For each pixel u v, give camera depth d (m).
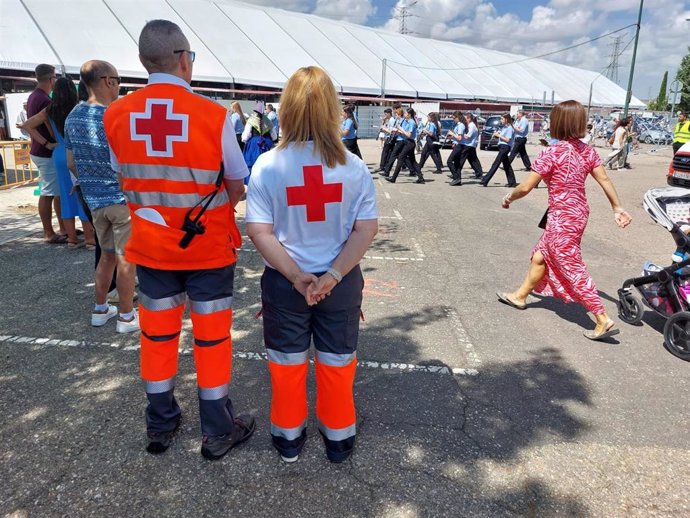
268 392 3.30
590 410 3.24
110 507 2.35
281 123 2.28
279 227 2.36
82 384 3.33
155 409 2.66
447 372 3.65
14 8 28.95
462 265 6.16
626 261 6.55
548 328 4.45
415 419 3.08
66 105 5.52
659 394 3.45
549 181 4.19
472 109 47.00
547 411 3.21
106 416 3.00
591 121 34.31
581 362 3.86
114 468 2.59
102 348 3.81
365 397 3.29
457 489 2.53
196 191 2.35
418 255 6.56
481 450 2.82
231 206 2.54
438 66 50.53
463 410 3.19
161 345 2.60
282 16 43.75
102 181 3.71
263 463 2.66
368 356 3.85
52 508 2.34
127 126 2.32
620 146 18.06
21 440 2.78
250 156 9.84
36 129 5.84
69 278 5.24
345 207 2.32
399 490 2.51
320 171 2.25
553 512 2.42
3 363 3.57
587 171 4.14
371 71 42.78
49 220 6.39
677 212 4.27
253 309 4.63
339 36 45.38
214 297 2.52
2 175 12.34
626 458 2.80
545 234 4.36
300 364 2.51
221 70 33.72
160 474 2.56
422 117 34.25
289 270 2.26
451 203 10.40
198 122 2.30
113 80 3.75
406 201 10.51
